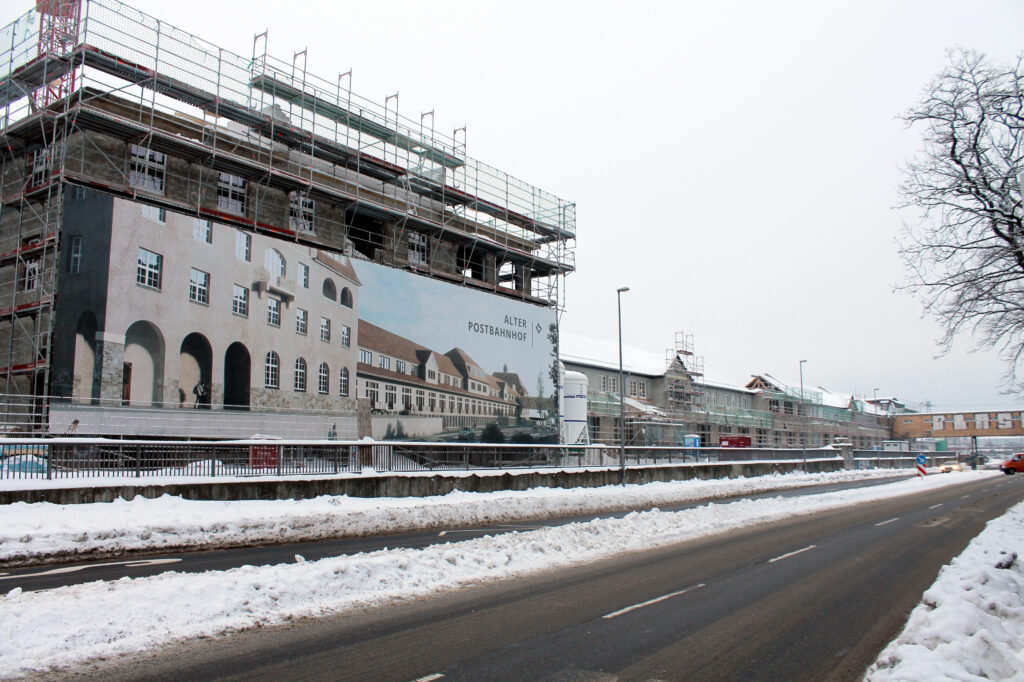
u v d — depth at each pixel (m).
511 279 49.78
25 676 6.18
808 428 88.50
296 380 31.38
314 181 35.81
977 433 108.00
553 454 33.22
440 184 41.94
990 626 7.00
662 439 61.56
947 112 15.59
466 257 46.00
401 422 36.03
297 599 9.05
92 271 25.44
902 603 9.93
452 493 25.30
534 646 7.48
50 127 28.22
